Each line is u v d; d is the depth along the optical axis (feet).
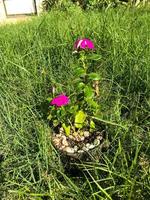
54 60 1.72
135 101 1.33
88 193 0.97
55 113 1.15
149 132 1.13
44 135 1.16
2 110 1.38
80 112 1.12
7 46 1.86
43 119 1.27
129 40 1.66
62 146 1.11
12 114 1.34
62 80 1.52
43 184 1.07
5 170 1.15
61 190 1.01
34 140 1.23
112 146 1.12
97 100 1.29
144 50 1.53
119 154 1.07
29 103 1.39
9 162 1.17
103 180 0.97
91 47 1.17
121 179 0.96
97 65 1.59
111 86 1.36
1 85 1.45
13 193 1.07
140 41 1.67
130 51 1.61
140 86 1.42
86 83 1.16
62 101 1.08
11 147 1.23
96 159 1.10
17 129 1.24
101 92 1.39
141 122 1.20
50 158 1.12
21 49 1.87
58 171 1.02
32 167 1.13
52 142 1.15
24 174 1.13
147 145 1.12
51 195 0.98
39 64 1.67
